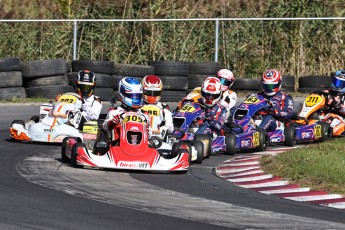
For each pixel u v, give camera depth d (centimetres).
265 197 2916
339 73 5131
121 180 3180
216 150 4169
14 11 7475
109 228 2289
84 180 3128
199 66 6712
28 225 2284
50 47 7112
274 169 3512
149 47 7262
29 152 3966
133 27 7262
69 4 7462
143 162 3369
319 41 7488
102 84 6419
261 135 4356
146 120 3544
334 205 2783
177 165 3412
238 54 7388
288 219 2511
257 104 4609
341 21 7469
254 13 7588
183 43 7256
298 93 7106
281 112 4647
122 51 7244
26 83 6400
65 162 3634
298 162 3559
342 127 5053
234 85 6962
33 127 4316
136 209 2570
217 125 4231
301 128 4744
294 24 7469
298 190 3045
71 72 6494
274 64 7456
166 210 2577
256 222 2445
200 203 2739
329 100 5134
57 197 2725
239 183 3244
